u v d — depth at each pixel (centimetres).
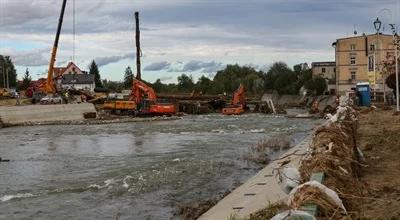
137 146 3016
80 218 1235
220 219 994
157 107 6412
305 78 12600
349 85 9162
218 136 3641
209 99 8494
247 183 1412
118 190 1571
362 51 9044
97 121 5622
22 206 1392
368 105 5038
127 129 4559
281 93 12681
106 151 2783
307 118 5897
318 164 859
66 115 6025
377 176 1223
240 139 3328
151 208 1308
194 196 1445
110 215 1249
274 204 927
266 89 13538
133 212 1270
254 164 2058
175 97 8644
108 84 15588
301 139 3145
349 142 1192
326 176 827
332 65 12619
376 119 3077
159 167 2019
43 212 1316
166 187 1596
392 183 1117
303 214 576
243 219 895
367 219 767
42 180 1819
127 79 15225
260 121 5491
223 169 1933
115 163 2222
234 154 2436
